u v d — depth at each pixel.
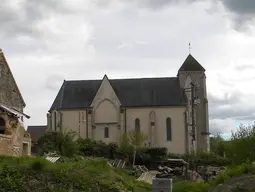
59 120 89.38
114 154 70.50
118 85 93.06
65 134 62.47
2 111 38.88
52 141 55.91
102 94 89.94
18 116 41.53
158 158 70.00
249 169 25.92
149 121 88.38
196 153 72.81
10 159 27.50
